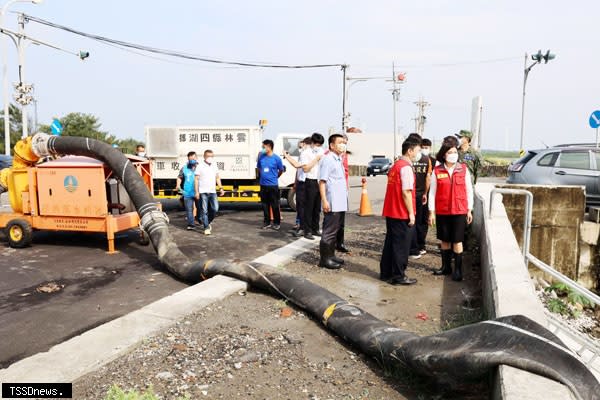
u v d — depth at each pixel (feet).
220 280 19.19
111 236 27.32
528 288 13.14
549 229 29.99
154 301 18.57
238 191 45.32
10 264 24.71
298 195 32.78
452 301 17.92
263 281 18.19
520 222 29.99
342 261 23.13
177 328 14.73
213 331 14.60
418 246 25.86
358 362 12.75
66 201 27.89
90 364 11.84
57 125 59.72
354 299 18.11
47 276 22.35
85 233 33.91
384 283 20.34
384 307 17.20
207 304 16.76
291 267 22.93
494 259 15.71
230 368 12.19
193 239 31.40
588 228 30.71
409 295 18.66
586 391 8.09
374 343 12.57
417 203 25.07
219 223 38.86
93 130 168.35
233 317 15.87
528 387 8.05
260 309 16.72
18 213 29.50
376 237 31.12
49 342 14.51
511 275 14.24
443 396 10.85
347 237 31.09
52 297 19.10
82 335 13.69
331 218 22.44
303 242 29.14
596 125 47.29
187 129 45.50
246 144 45.29
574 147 38.11
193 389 11.07
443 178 20.72
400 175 19.42
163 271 23.41
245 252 27.20
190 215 35.29
